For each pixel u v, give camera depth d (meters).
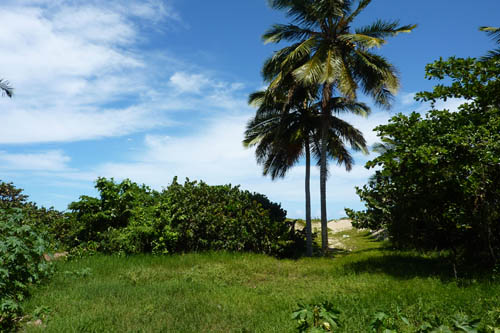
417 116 8.57
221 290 7.52
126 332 4.71
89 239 12.57
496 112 8.00
